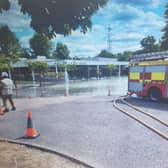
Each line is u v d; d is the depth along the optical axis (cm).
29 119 631
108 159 456
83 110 1048
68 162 441
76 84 3712
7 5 350
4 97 1067
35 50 4950
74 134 646
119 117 868
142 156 470
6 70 3081
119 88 2734
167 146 528
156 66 1285
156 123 755
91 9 357
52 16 361
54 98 1639
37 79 5316
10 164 430
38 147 530
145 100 1396
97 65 5575
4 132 689
